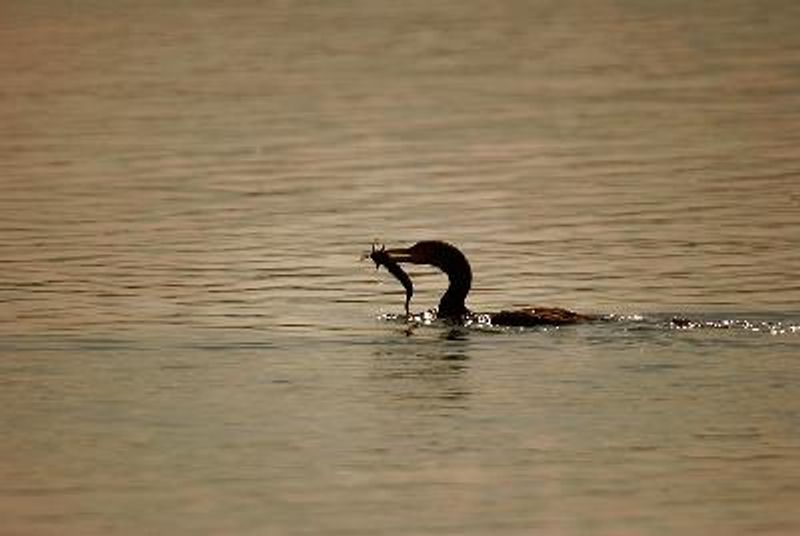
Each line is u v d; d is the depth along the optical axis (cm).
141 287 3142
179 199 4000
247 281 3186
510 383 2489
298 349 2702
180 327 2852
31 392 2495
